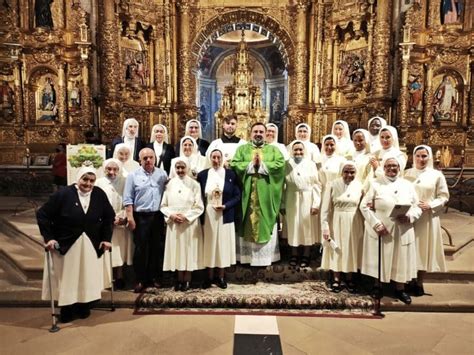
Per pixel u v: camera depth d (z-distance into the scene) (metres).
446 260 5.64
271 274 5.25
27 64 11.08
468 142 10.57
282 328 4.15
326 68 12.62
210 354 3.64
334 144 5.37
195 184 4.87
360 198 4.76
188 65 12.99
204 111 19.52
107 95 11.40
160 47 12.80
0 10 10.70
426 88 10.57
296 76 12.91
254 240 4.92
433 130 10.69
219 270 4.97
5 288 5.05
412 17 10.17
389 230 4.52
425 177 4.87
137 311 4.52
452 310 4.58
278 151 5.10
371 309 4.55
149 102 12.93
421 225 4.75
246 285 5.08
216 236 4.83
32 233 6.54
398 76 10.55
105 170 4.96
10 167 10.70
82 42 10.50
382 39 10.86
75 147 5.01
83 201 4.23
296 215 5.13
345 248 4.73
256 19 13.03
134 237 4.89
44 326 4.20
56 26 11.00
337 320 4.34
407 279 4.52
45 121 11.31
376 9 11.11
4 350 3.70
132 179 4.78
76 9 10.74
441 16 10.48
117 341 3.87
